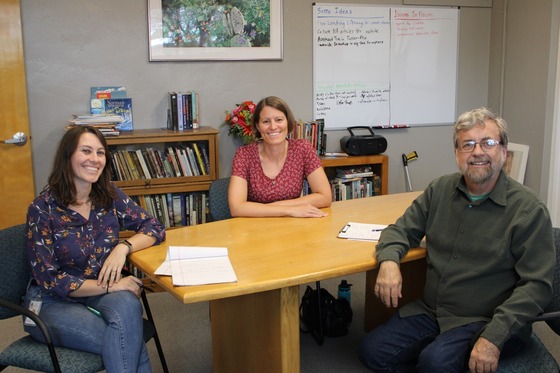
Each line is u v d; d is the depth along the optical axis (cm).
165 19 400
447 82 479
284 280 193
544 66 429
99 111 392
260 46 425
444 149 490
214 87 420
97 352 200
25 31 376
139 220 235
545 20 425
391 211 285
